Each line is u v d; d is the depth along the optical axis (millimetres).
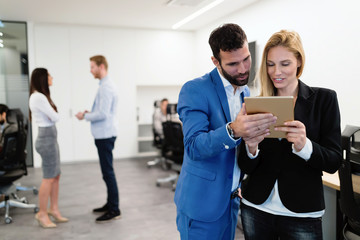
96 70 3225
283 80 1185
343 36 3439
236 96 1329
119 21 5992
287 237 1240
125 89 6629
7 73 5902
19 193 4375
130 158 6746
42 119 3027
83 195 4270
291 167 1210
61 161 6293
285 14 4324
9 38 5852
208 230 1303
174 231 3129
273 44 1173
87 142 6422
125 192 4379
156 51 6781
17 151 3414
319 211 1201
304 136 1066
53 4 4793
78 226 3252
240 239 2873
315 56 3863
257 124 1008
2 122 3902
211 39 1190
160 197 4160
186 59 7020
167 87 7344
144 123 7055
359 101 3283
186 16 5676
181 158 4402
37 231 3137
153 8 5105
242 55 1140
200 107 1222
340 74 3510
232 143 1054
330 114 1195
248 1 4855
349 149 1441
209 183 1266
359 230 1524
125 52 6574
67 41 6191
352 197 1470
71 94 6277
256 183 1279
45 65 6098
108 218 3359
